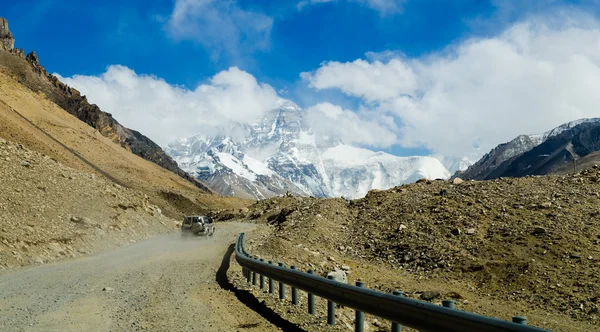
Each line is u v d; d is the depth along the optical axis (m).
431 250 24.88
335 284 9.80
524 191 30.11
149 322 9.97
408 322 7.71
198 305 11.82
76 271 17.64
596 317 15.80
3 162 30.55
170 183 168.12
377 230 30.41
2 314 10.29
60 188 31.98
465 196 31.38
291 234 31.50
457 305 17.88
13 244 20.03
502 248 23.17
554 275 19.64
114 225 32.03
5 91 159.62
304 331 10.01
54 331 8.99
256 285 15.62
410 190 37.12
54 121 161.75
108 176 120.06
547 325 15.33
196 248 28.45
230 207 137.38
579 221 24.09
